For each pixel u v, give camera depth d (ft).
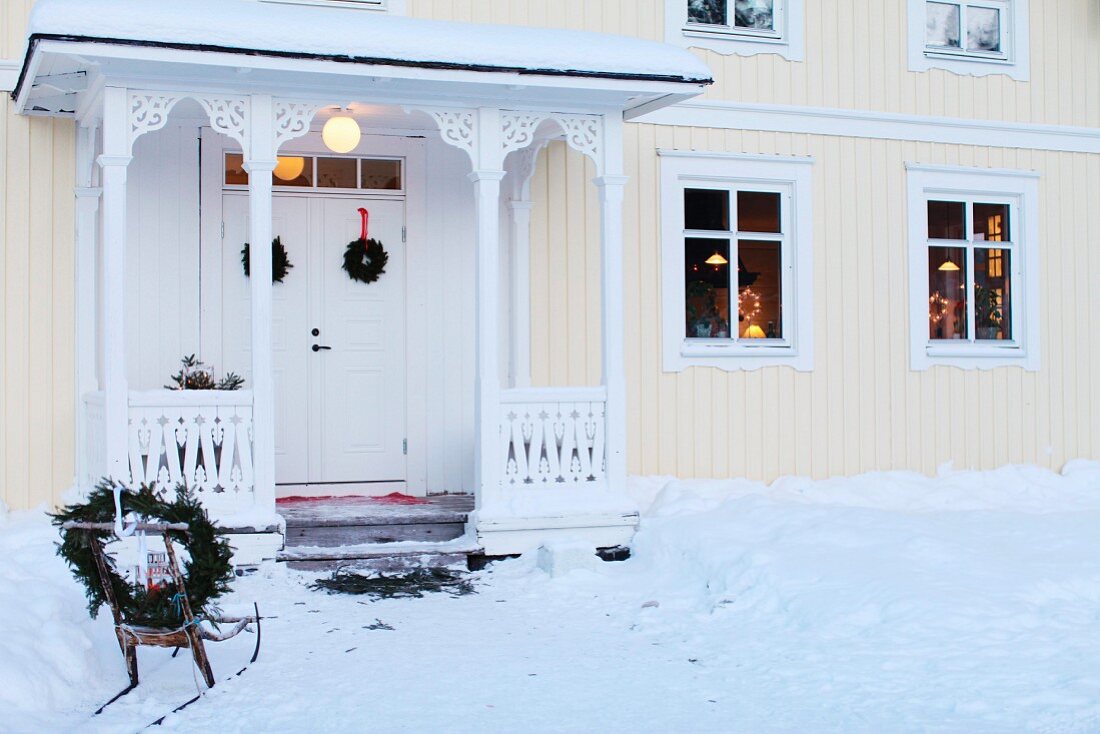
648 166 33.47
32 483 28.35
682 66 27.43
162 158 30.12
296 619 22.67
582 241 33.01
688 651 20.76
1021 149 37.42
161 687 18.19
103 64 24.70
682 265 33.76
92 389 28.68
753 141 34.42
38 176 28.58
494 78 26.20
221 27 24.23
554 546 26.61
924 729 16.48
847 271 35.35
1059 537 28.35
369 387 31.96
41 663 17.40
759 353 34.37
